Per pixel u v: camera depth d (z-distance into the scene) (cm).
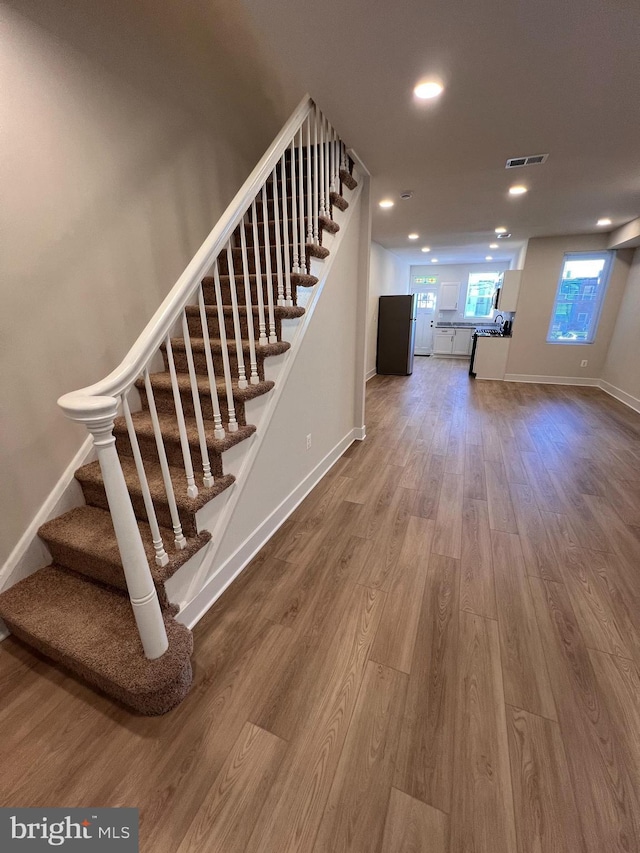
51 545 161
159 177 197
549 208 398
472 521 235
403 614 163
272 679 135
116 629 133
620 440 379
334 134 231
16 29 129
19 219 139
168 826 97
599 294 595
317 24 145
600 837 94
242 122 249
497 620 160
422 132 229
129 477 166
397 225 488
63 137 149
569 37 150
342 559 200
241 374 171
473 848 92
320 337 253
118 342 185
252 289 221
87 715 124
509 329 704
